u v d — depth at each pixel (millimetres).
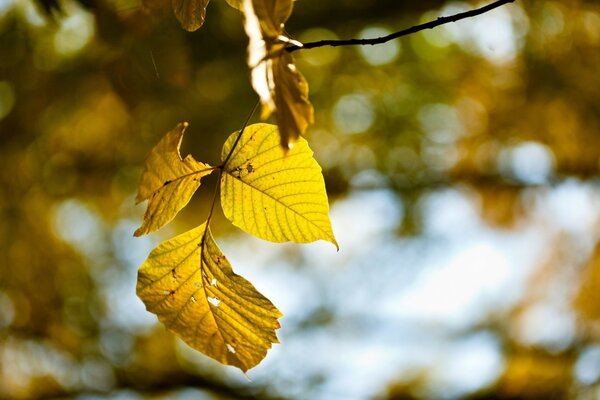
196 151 6230
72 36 5113
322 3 5781
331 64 6238
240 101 5898
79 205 6734
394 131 6617
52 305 6594
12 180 6164
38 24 5070
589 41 5633
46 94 5539
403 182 6887
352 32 5926
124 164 6332
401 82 6402
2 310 6477
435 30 5961
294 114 1293
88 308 6742
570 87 5855
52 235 6637
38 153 6047
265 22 1271
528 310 7113
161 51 3768
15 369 6488
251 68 1226
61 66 5414
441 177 6816
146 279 1598
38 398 6543
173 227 7098
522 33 5578
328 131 6621
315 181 1553
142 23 3078
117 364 6727
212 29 4938
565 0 5359
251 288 1580
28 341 6539
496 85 6152
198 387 6906
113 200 6625
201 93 5656
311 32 5969
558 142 6254
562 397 6602
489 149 6531
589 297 6785
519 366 6824
